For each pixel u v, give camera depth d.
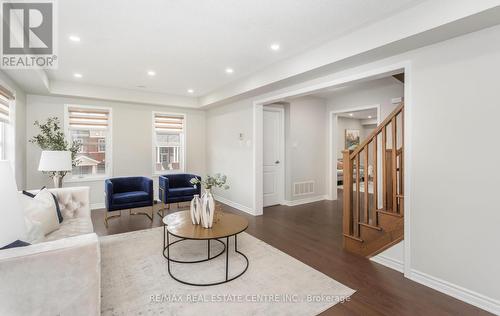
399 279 2.44
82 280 1.43
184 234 2.45
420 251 2.38
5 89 3.23
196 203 2.76
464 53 2.10
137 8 2.22
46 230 2.41
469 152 2.07
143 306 2.00
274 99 4.26
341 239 3.51
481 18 1.84
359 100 5.36
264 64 3.69
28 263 1.30
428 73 2.31
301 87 3.69
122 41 2.90
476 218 2.04
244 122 5.06
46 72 4.01
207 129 6.45
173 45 3.02
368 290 2.25
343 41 2.71
